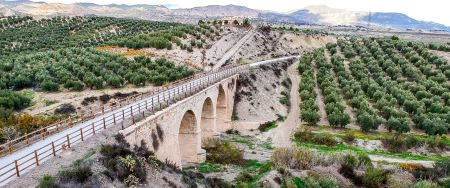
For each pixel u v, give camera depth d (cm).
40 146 3444
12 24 16088
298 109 8988
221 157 6003
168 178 3628
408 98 8675
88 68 8756
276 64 11669
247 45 13362
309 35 16950
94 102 7388
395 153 6762
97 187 2862
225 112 7631
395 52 13138
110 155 3272
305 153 5444
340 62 12062
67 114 6631
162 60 9662
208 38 13100
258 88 9175
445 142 7038
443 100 8900
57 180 2731
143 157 3559
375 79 10869
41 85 7844
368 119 7400
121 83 8394
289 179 4669
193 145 5759
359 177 5041
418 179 5256
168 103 4838
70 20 16875
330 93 9194
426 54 12556
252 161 6075
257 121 7912
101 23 15950
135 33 14150
